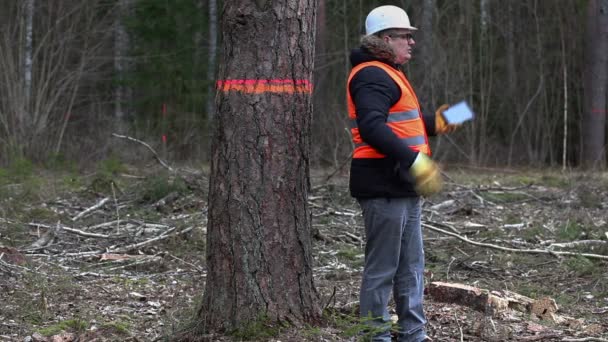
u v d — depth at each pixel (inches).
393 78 241.4
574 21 1249.4
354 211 581.6
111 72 1247.5
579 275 402.0
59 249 462.0
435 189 233.8
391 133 233.6
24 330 295.9
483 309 313.3
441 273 414.0
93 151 1027.9
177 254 448.1
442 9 1282.0
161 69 1236.5
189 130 1179.3
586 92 1168.2
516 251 444.5
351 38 1275.8
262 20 253.3
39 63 1146.0
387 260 249.4
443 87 1216.2
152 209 596.7
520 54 1290.6
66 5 1142.3
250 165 255.4
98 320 306.7
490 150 1191.6
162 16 1242.6
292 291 262.1
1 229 495.5
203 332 262.8
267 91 254.7
